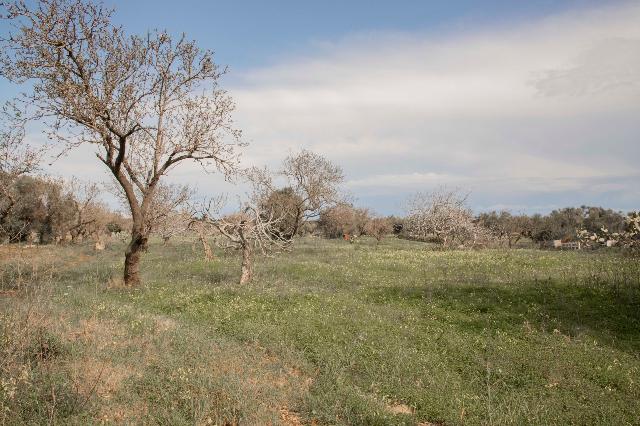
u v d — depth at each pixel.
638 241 21.62
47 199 54.00
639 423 8.85
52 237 54.88
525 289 19.59
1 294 12.41
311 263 30.19
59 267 27.41
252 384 9.78
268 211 43.03
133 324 13.15
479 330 14.75
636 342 13.39
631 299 16.98
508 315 16.06
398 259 33.69
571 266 25.55
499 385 10.76
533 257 31.34
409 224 57.25
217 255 37.47
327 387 10.13
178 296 19.19
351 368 11.55
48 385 8.43
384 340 13.37
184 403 8.61
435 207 51.75
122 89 21.53
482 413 9.19
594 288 18.92
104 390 8.85
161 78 23.12
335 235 75.31
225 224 23.20
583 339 13.59
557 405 9.52
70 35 20.48
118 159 21.94
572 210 71.75
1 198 28.89
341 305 17.64
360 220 75.50
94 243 51.78
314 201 45.72
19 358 9.33
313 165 45.62
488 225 73.94
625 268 22.38
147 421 7.94
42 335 10.46
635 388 10.30
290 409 9.17
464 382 10.86
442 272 26.25
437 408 9.35
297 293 19.58
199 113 23.67
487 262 29.67
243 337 13.61
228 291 20.09
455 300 18.31
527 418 8.87
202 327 14.39
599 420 8.95
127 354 10.82
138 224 22.39
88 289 20.86
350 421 8.70
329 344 12.98
